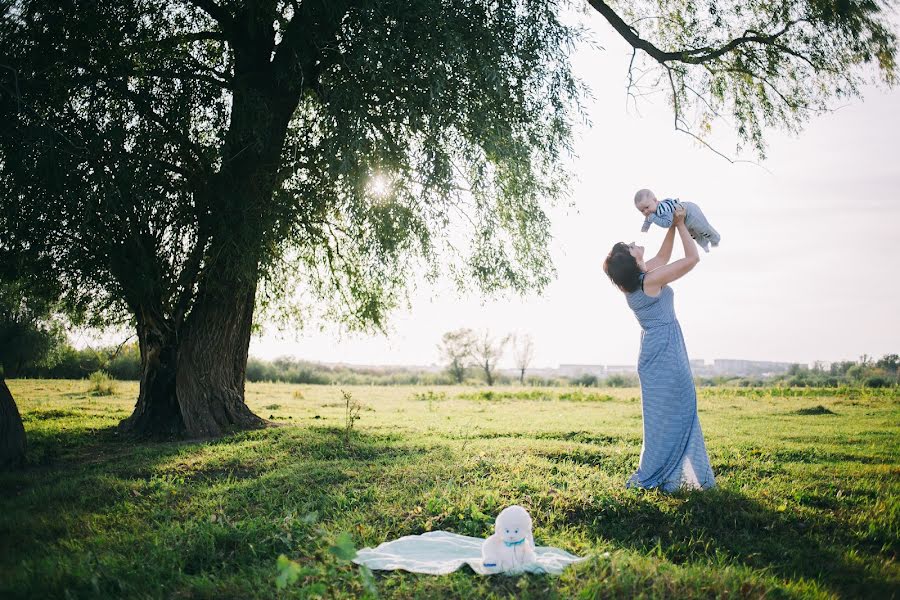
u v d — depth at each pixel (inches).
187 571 185.6
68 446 408.8
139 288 412.2
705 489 251.3
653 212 263.1
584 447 362.3
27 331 946.1
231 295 445.4
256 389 1037.2
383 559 181.5
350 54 366.0
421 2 347.9
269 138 411.2
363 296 518.3
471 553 188.4
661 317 258.7
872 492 265.6
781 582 174.7
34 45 361.1
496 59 363.6
